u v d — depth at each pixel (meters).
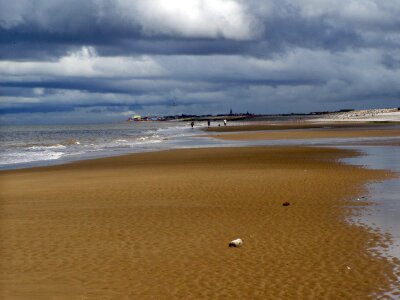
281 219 16.39
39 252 12.98
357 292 9.91
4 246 13.57
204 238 14.17
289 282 10.52
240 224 15.81
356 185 23.30
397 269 11.16
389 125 118.00
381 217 16.34
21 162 40.28
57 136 109.12
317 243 13.41
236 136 78.69
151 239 14.14
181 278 10.89
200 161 36.75
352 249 12.75
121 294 10.05
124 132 129.62
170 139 74.94
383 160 34.84
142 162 37.09
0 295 10.05
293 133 83.44
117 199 20.64
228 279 10.77
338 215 16.80
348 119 187.75
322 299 9.62
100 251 13.01
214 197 20.72
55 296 9.99
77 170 32.28
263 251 12.77
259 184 23.98
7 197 21.53
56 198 21.14
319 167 30.97
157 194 21.67
